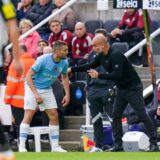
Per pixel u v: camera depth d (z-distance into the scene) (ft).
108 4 166.61
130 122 129.90
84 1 170.09
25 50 133.59
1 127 64.28
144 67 149.18
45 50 138.72
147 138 123.03
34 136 133.39
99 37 119.14
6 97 134.72
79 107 144.87
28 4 163.63
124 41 149.59
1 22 64.44
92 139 131.95
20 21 158.61
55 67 124.67
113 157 100.99
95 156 103.45
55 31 151.33
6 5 62.69
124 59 118.11
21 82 133.80
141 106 119.55
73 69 125.49
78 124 143.13
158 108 126.72
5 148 62.18
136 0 124.57
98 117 127.85
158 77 147.95
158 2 124.57
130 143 122.21
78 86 142.10
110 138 131.13
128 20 150.41
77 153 110.73
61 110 140.46
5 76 141.79
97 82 127.65
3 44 65.51
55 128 128.16
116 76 116.98
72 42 149.59
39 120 140.36
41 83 125.70
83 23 152.35
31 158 100.32
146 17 129.49
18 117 135.44
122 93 120.16
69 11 158.20
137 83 119.85
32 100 128.06
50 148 140.46
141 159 97.35
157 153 109.81
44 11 160.35
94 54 127.95
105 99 127.34
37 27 150.20
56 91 139.54
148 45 130.62
